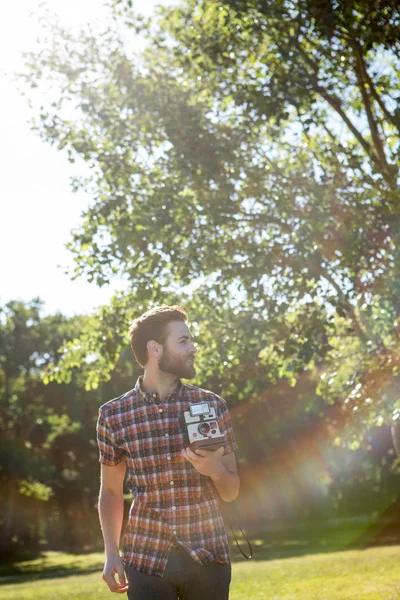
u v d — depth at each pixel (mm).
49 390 49438
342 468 40656
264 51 11609
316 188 10523
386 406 10500
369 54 12156
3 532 50406
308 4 10312
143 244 11727
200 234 11438
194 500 3662
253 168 11211
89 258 12070
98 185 12383
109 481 3859
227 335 11852
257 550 30797
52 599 14352
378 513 39094
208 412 3627
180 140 11227
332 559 19438
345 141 13219
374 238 10078
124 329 12797
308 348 10758
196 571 3588
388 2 10164
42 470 47156
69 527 59938
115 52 11984
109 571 3682
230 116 11742
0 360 51594
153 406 3748
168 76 11906
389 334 10859
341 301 10430
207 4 11430
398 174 10914
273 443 34875
